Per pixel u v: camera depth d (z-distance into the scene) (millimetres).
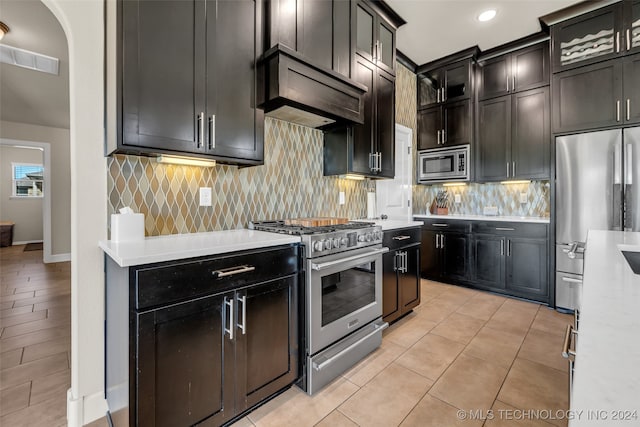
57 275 4414
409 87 4031
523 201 3711
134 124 1434
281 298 1650
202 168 2008
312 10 2135
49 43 2852
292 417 1569
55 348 2283
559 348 2230
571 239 2908
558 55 3057
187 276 1274
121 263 1118
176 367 1250
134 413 1146
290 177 2545
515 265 3277
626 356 391
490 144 3668
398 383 1840
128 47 1416
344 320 1967
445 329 2561
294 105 2006
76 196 1553
